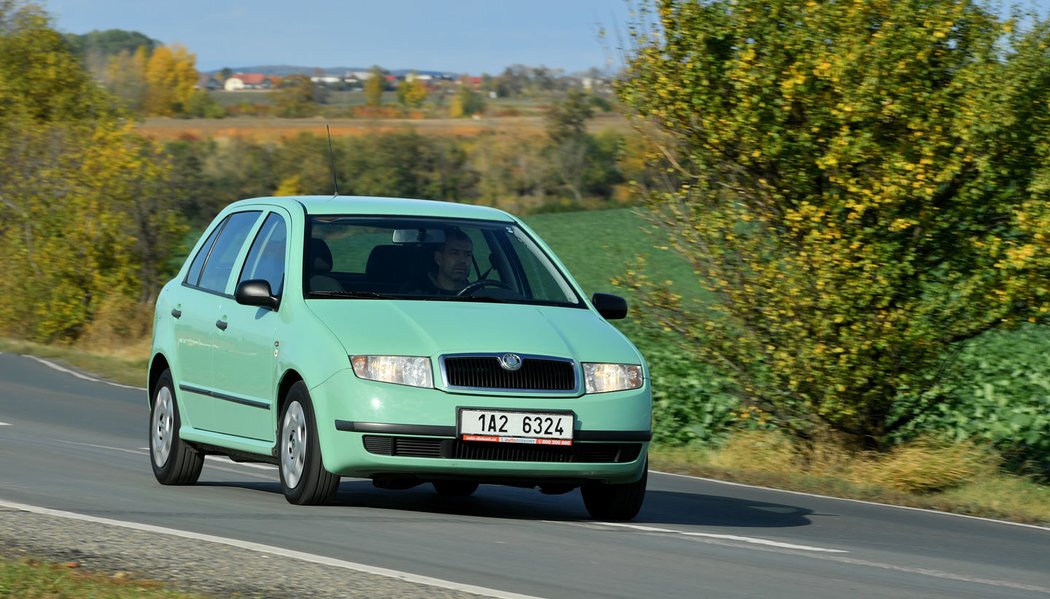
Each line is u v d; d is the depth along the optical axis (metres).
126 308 79.19
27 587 14.03
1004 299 35.03
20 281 81.31
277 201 24.48
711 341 38.03
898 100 35.31
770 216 37.31
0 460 27.00
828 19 35.47
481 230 23.86
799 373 36.25
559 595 15.01
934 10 35.34
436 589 14.62
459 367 20.30
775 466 37.22
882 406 37.19
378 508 21.80
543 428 20.28
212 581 14.62
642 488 22.08
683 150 38.44
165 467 25.33
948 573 18.83
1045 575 19.58
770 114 36.53
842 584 16.89
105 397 47.50
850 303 35.28
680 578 16.55
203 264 25.98
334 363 20.55
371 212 23.67
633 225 186.62
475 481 20.89
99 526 17.86
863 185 35.84
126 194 81.25
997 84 34.84
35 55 103.44
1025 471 39.50
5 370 55.94
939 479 34.56
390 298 22.00
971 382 48.06
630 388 21.11
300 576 14.98
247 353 22.77
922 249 36.75
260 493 24.05
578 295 23.42
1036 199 35.09
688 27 36.84
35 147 84.12
